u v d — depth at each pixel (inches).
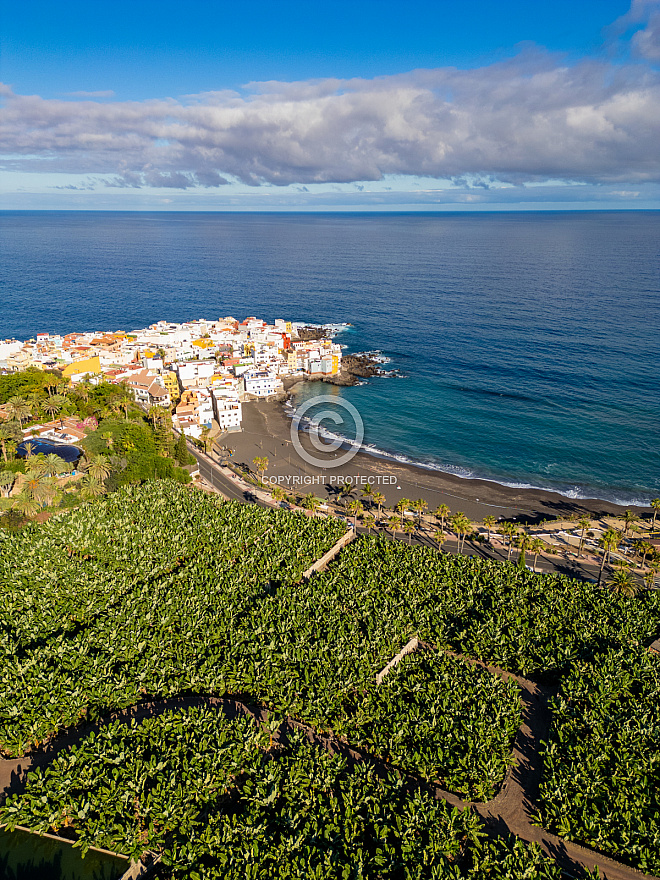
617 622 4335.6
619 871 2659.9
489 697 3575.3
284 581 4766.2
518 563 5403.5
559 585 4827.8
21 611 4195.4
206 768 2915.8
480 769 3073.3
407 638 4143.7
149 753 3048.7
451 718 3385.8
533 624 4333.2
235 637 3966.5
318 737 3329.2
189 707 3287.4
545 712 3661.4
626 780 3051.2
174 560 4975.4
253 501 6761.8
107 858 2586.1
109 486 6338.6
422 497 7135.8
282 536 5398.6
